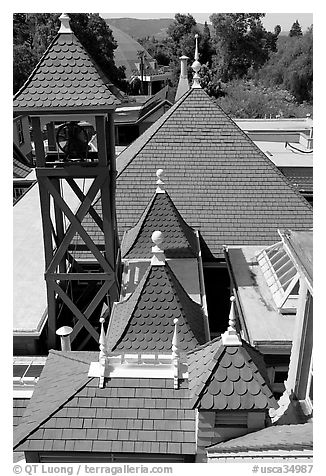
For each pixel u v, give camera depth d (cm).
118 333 1269
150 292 1275
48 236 1488
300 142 3509
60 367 1203
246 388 988
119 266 1627
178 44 8231
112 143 1500
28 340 1523
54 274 1500
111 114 1463
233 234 1927
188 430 1030
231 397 982
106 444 1016
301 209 1967
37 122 1399
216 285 1950
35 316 1559
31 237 2053
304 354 1166
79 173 1426
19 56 6009
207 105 2083
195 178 1991
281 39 8031
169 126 2058
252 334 1415
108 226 1473
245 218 1947
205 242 1916
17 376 1427
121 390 1064
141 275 1617
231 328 1029
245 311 1519
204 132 2047
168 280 1280
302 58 7231
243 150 2028
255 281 1678
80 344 1634
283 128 3753
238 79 7938
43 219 1473
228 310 1919
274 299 1555
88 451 1013
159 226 1702
